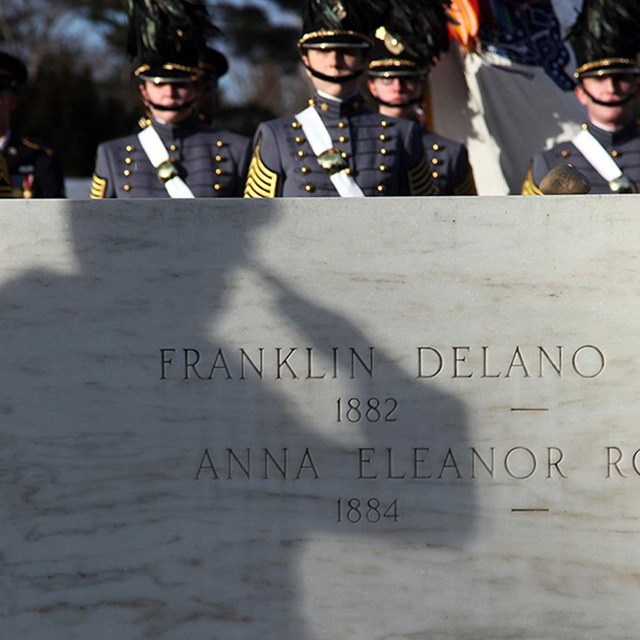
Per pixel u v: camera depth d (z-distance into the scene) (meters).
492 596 12.65
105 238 12.52
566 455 12.52
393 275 12.47
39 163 20.11
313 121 15.87
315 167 15.68
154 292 12.55
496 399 12.52
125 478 12.68
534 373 12.49
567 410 12.49
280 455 12.62
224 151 17.08
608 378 12.46
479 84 19.81
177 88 16.81
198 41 16.89
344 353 12.54
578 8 19.89
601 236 12.38
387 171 15.80
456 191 18.11
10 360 12.62
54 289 12.56
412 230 12.44
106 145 17.16
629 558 12.57
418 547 12.64
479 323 12.47
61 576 12.76
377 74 18.09
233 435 12.62
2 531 12.73
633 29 16.75
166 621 12.77
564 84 19.81
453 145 18.19
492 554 12.62
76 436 12.66
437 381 12.52
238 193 17.11
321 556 12.68
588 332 12.44
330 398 12.57
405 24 17.91
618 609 12.62
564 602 12.62
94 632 12.80
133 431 12.65
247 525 12.68
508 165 20.00
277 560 12.70
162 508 12.70
